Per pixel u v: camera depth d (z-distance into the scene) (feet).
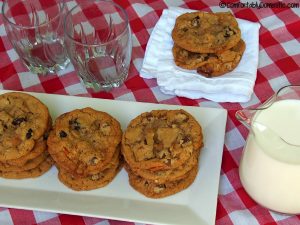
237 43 1.37
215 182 1.13
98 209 1.10
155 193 1.12
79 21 1.43
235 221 1.12
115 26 1.44
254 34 1.41
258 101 1.33
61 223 1.14
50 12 1.51
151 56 1.41
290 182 1.01
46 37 1.43
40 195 1.14
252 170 1.07
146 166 1.09
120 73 1.38
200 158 1.17
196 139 1.12
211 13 1.40
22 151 1.13
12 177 1.17
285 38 1.46
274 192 1.05
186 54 1.36
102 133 1.16
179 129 1.14
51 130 1.19
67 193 1.14
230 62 1.33
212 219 1.07
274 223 1.11
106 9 1.40
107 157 1.13
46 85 1.41
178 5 1.56
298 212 1.09
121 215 1.09
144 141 1.13
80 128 1.17
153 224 1.08
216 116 1.24
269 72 1.38
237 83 1.31
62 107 1.29
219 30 1.36
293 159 0.99
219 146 1.19
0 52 1.50
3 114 1.18
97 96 1.37
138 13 1.55
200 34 1.35
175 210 1.10
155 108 1.27
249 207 1.14
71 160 1.13
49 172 1.19
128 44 1.35
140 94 1.36
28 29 1.38
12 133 1.15
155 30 1.45
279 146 1.00
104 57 1.37
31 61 1.42
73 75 1.42
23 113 1.18
